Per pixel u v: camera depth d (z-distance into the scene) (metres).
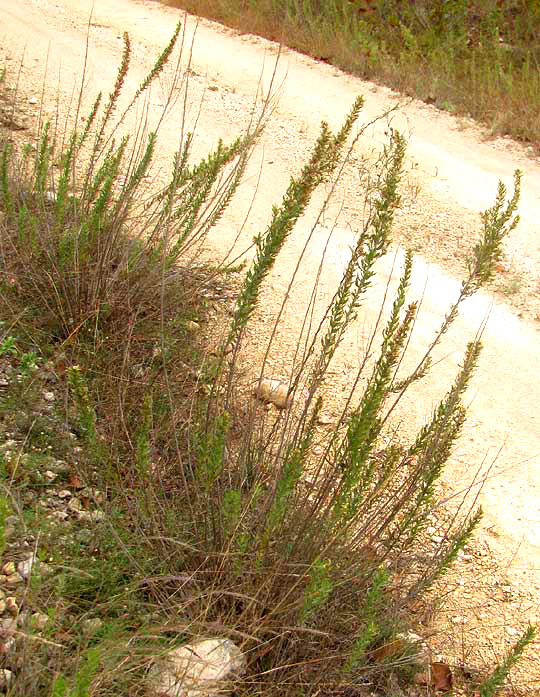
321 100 9.64
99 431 3.66
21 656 2.44
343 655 2.75
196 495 3.11
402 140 3.11
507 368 5.16
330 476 3.11
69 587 2.87
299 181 2.96
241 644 2.73
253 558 2.86
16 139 7.05
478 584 3.59
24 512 3.14
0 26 11.16
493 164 8.33
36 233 4.41
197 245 5.99
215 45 11.51
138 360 4.30
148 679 2.50
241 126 8.57
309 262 6.17
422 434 3.18
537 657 3.28
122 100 8.87
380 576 2.76
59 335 4.34
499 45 10.42
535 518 4.00
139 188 6.52
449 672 3.13
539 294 6.00
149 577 2.91
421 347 5.30
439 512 3.96
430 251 6.53
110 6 13.11
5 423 3.62
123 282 4.43
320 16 11.77
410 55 10.40
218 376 3.27
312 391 3.16
